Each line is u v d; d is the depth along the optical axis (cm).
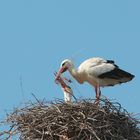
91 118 1416
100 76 1881
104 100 1480
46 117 1440
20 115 1473
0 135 1448
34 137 1430
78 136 1394
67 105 1455
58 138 1424
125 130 1466
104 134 1416
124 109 1497
